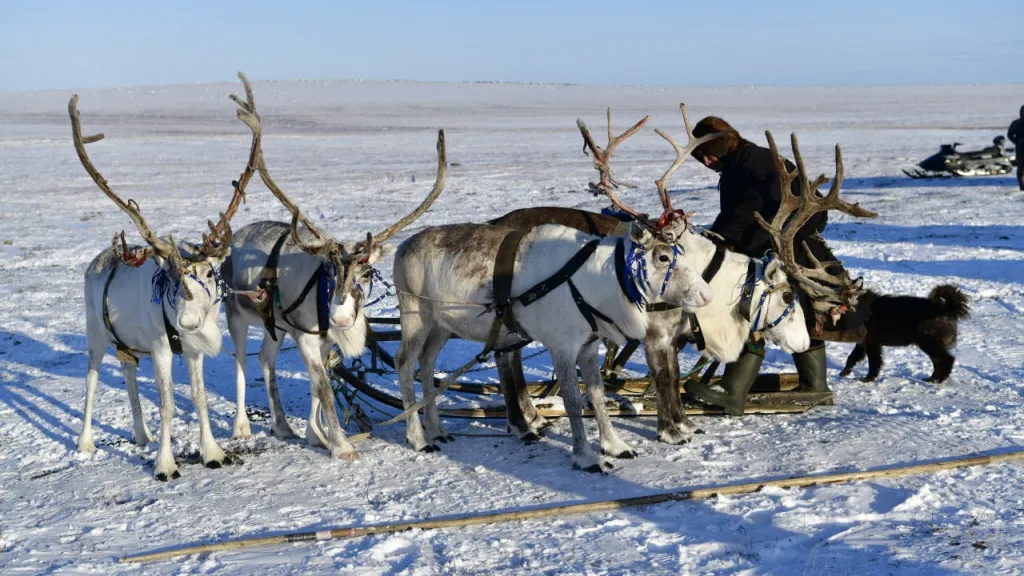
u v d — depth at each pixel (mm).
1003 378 9312
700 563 5328
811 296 7695
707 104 123875
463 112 102562
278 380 10328
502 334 7680
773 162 7914
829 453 7137
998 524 5609
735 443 7523
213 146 51500
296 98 139250
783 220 7434
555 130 66312
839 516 5863
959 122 70750
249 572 5438
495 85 194000
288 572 5414
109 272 7684
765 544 5504
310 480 7059
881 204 23828
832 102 126250
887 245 17609
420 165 38250
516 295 7223
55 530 6219
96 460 7742
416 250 7668
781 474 6742
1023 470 6586
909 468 6578
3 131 69250
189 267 6773
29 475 7430
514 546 5688
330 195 27953
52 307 14297
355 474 7172
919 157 37688
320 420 8391
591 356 7340
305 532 5957
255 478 7137
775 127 65000
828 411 8414
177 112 102125
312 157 43750
